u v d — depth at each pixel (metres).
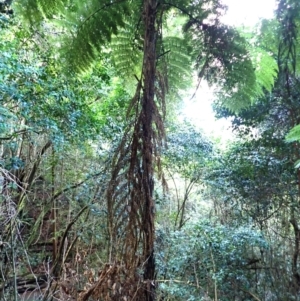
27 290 4.47
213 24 1.39
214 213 6.19
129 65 1.58
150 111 1.16
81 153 5.09
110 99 4.62
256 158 4.65
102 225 4.67
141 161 1.15
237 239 4.27
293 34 1.47
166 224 5.83
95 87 4.26
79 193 5.04
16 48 3.52
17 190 4.89
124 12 1.44
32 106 3.61
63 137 4.03
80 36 1.50
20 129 4.25
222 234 4.31
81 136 4.22
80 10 1.44
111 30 1.48
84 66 1.57
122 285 1.11
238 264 4.21
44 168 5.31
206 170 5.85
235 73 1.48
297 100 3.53
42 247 5.38
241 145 4.98
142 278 1.11
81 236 4.91
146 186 1.12
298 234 4.79
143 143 1.14
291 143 4.18
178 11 1.46
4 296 3.96
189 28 1.43
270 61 1.67
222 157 5.57
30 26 1.59
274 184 4.71
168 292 3.89
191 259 4.19
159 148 1.17
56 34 2.83
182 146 5.56
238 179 5.02
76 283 3.68
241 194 5.02
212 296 4.08
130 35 1.51
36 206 5.61
